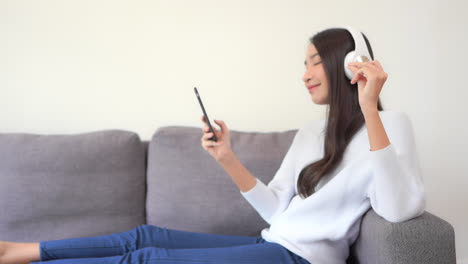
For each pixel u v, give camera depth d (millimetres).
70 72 1828
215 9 1870
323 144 1246
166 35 1859
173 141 1541
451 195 1946
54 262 1012
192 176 1504
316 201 1089
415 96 1913
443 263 901
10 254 1099
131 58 1853
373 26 1889
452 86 1911
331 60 1157
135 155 1550
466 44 1898
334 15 1889
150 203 1519
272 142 1558
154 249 1038
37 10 1798
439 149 1932
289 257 1053
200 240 1236
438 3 1891
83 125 1846
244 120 1905
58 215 1451
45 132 1827
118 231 1476
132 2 1838
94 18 1826
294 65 1898
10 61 1794
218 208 1474
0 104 1795
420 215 967
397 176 931
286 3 1882
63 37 1816
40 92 1817
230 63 1887
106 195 1484
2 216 1411
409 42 1897
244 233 1472
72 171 1472
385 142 936
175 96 1878
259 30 1885
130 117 1866
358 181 1049
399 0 1883
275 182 1307
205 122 1195
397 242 899
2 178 1429
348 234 1078
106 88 1849
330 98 1178
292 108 1912
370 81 919
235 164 1203
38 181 1444
